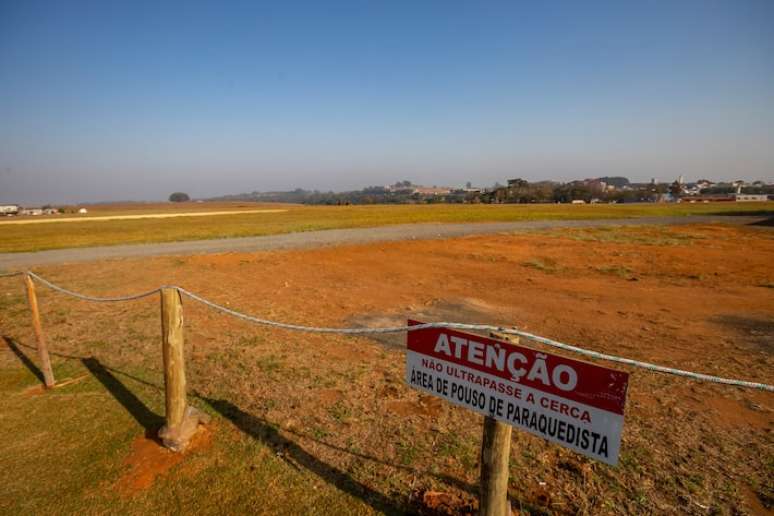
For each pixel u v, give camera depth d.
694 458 3.57
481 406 2.30
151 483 3.33
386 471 3.43
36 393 4.90
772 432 3.97
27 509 3.08
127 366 5.73
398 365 5.67
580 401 1.90
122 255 18.05
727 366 5.61
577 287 10.98
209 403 4.60
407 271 13.70
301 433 4.00
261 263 15.67
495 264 15.04
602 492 3.15
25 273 4.82
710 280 11.86
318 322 7.90
